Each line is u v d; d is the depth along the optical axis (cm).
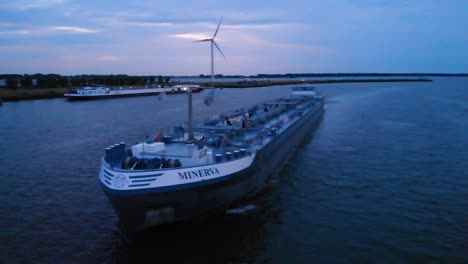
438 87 19000
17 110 8062
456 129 5209
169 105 9238
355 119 6372
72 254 1716
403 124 5744
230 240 1831
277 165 3067
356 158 3519
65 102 10281
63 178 2897
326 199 2409
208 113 7294
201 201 1838
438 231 1948
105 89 11819
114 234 1916
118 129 5309
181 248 1753
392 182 2781
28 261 1650
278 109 4525
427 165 3266
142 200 1647
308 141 4366
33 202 2377
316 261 1655
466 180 2834
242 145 2370
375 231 1950
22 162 3400
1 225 2025
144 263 1638
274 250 1750
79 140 4500
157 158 1911
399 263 1638
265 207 2239
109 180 1673
